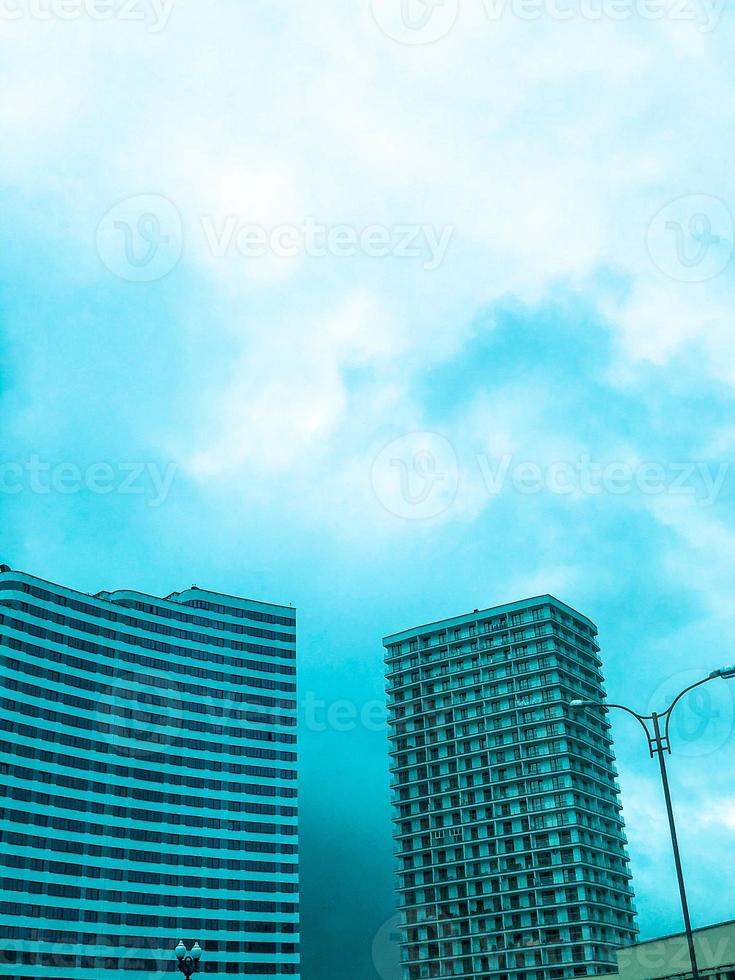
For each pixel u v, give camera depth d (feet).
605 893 422.41
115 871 406.21
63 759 406.82
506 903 424.05
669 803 121.80
